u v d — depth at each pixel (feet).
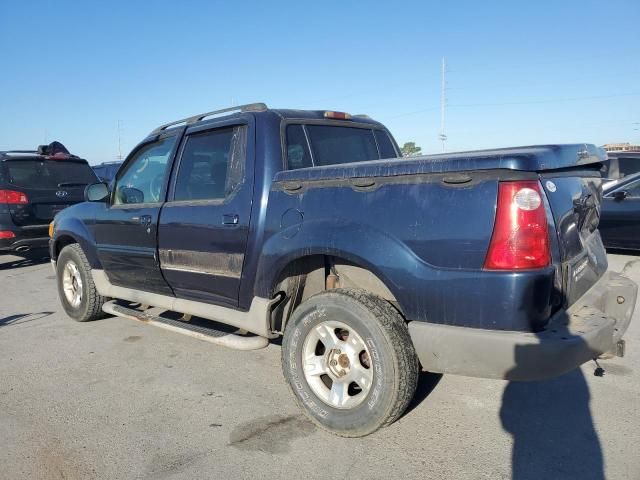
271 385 12.51
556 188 8.71
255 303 11.34
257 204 11.19
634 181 27.45
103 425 10.68
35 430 10.52
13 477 8.92
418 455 9.30
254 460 9.27
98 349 15.34
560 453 9.27
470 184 8.33
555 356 7.87
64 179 29.76
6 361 14.52
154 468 9.10
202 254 12.51
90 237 16.72
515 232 7.95
